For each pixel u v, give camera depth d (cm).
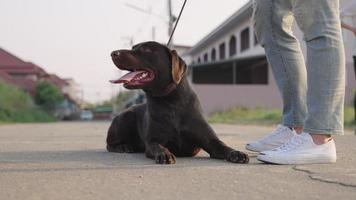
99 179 172
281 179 170
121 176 178
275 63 222
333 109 199
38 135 522
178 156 239
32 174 185
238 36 1794
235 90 1562
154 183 164
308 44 202
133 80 222
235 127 724
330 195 143
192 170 191
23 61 3158
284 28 218
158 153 217
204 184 161
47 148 309
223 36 1986
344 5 252
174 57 226
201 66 1719
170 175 179
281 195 144
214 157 229
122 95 3478
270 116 1100
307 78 203
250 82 1758
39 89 2852
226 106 1560
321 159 204
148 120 235
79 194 147
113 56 222
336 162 207
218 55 2092
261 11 219
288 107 227
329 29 198
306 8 199
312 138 204
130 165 209
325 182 163
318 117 199
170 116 229
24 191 152
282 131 233
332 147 206
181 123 229
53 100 2861
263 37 223
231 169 193
